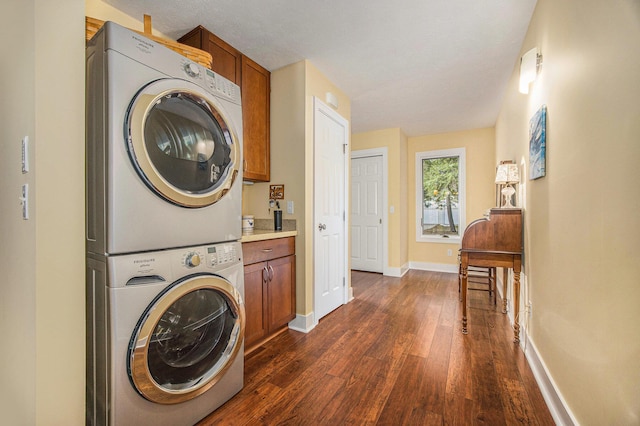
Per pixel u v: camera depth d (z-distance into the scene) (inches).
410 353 83.6
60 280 44.3
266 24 81.7
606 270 41.4
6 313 51.4
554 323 61.2
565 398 54.4
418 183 204.2
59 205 44.2
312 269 105.1
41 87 42.4
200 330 56.5
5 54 50.1
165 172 50.4
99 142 45.4
